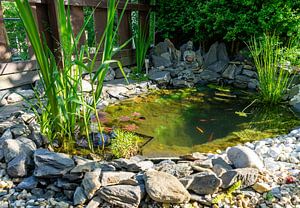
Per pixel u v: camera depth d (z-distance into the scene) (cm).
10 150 145
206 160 146
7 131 162
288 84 287
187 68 357
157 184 123
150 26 388
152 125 215
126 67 358
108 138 176
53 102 156
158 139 190
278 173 141
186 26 374
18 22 289
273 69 272
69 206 123
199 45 397
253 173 133
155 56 370
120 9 327
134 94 295
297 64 287
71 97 149
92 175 130
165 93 304
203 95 298
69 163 138
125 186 125
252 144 180
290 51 287
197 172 138
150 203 123
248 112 247
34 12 247
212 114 242
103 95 271
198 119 230
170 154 169
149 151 172
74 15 283
